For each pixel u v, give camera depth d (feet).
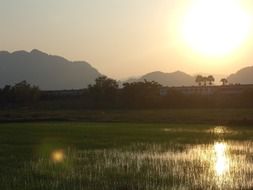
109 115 386.52
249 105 469.57
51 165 106.93
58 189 79.56
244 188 81.25
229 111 397.60
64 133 209.56
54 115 392.47
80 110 491.31
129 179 88.74
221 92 538.88
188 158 120.26
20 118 350.23
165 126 265.34
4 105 594.24
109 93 553.64
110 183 84.79
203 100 497.87
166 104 502.79
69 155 126.31
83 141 169.07
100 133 208.74
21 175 92.89
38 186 81.87
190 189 80.18
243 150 139.44
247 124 275.39
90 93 573.33
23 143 162.09
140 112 419.54
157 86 547.08
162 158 120.26
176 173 95.66
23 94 611.06
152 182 85.81
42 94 643.45
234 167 104.63
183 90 565.94
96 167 103.65
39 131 222.48
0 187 81.10
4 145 155.02
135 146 150.71
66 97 625.82
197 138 180.96
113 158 119.85
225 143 161.07
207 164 109.09
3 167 103.86
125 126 266.98
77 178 89.45
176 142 164.66
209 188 81.05
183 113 385.70
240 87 564.30
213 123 289.12
